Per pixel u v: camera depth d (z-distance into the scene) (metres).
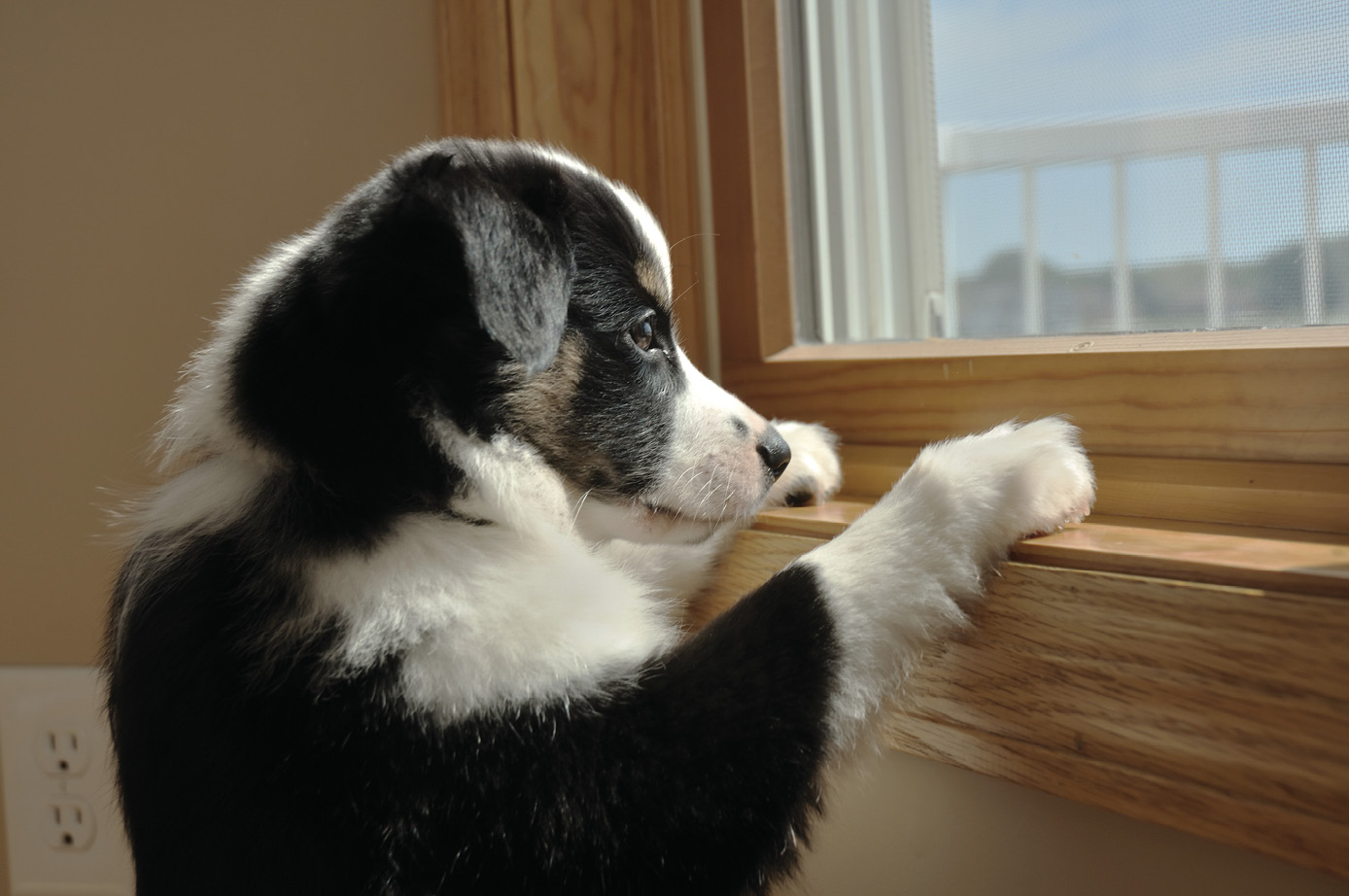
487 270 0.90
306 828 0.93
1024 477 1.04
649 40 1.66
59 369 1.82
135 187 1.79
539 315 0.93
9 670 1.80
